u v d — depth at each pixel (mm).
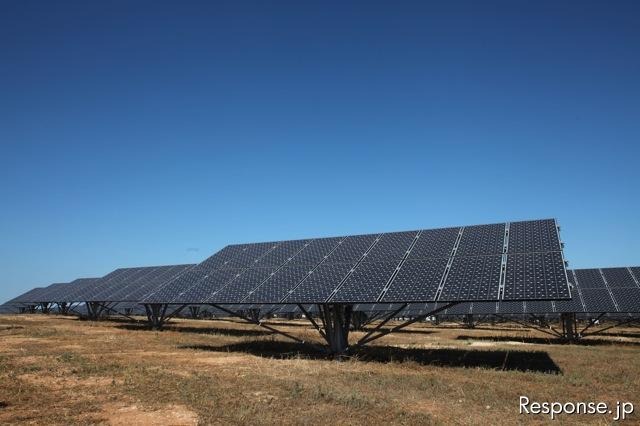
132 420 10289
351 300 19703
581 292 37500
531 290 17062
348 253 25203
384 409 11336
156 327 39094
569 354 23719
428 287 19156
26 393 12797
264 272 25766
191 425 9961
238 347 25469
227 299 23203
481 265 19766
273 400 12047
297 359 20516
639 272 38062
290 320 64125
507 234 21953
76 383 14312
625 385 15070
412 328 53031
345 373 16703
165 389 13297
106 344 25578
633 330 50656
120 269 60406
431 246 23078
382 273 21500
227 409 11117
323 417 10586
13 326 37750
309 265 24984
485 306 45469
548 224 21609
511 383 15297
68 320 50469
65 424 9906
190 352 22891
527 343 31812
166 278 49531
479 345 29391
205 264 29984
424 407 11852
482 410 11711
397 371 17656
